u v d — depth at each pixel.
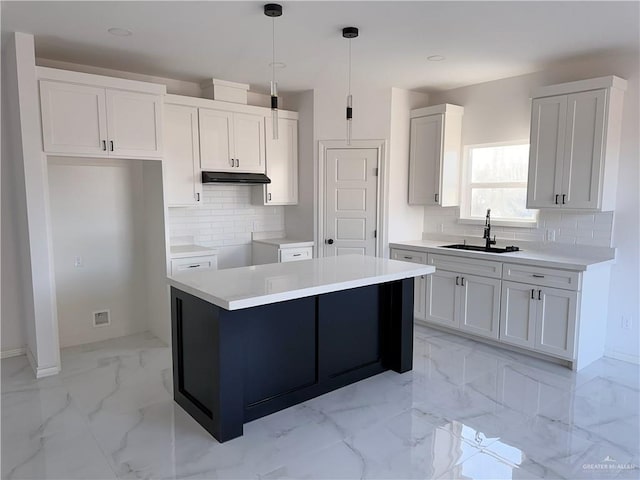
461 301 4.35
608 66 3.81
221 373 2.58
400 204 5.05
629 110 3.70
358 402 3.13
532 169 4.03
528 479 2.29
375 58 3.85
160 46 3.54
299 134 5.19
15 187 3.76
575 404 3.08
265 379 2.92
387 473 2.34
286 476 2.32
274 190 5.06
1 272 3.82
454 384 3.41
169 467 2.38
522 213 4.54
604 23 3.03
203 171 4.49
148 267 4.52
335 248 5.09
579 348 3.60
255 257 5.25
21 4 2.73
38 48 3.57
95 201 4.25
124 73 4.27
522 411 2.99
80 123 3.53
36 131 3.33
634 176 3.70
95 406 3.05
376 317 3.57
